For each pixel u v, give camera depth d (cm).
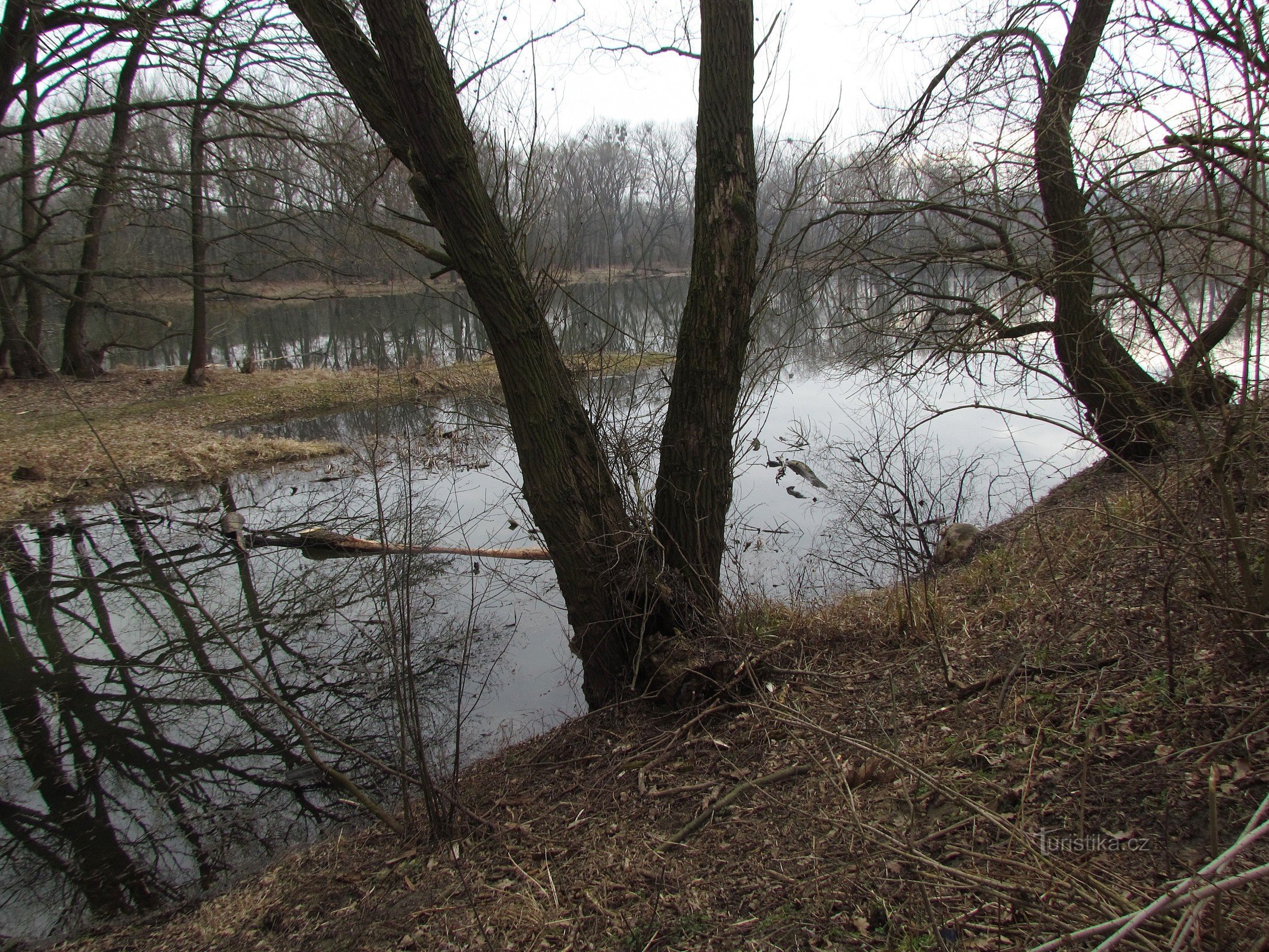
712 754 428
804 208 591
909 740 391
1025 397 1049
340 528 1008
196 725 625
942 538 766
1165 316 354
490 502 1110
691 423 525
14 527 1112
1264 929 208
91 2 1019
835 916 280
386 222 1107
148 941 390
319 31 449
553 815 409
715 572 546
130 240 2586
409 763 537
